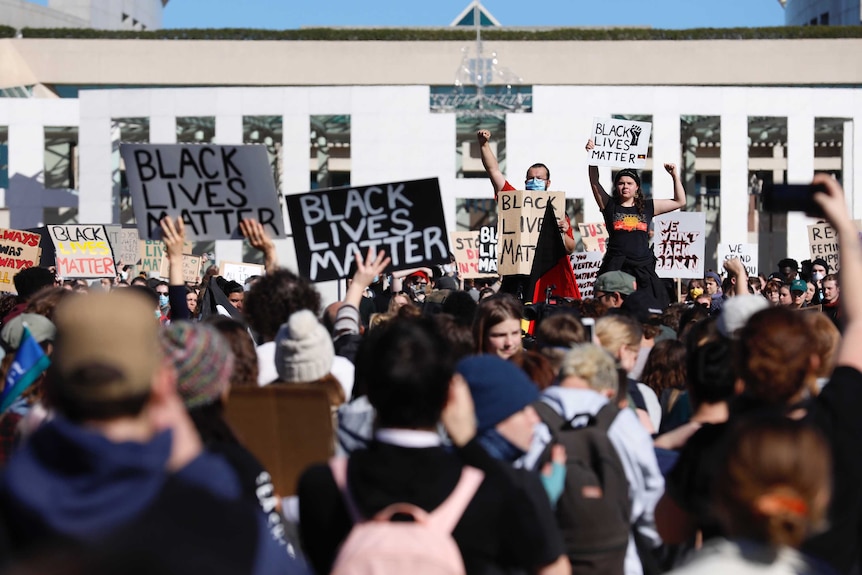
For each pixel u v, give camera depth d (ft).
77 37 175.94
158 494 8.13
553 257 33.60
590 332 24.34
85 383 8.25
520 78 171.94
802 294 47.65
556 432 16.19
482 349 21.24
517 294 41.78
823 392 13.30
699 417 16.10
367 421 16.49
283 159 156.15
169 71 173.88
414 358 11.94
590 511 15.52
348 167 178.60
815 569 10.41
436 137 157.07
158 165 24.41
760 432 10.48
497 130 166.30
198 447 9.77
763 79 172.65
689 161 167.22
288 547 13.00
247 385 17.15
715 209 175.52
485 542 11.57
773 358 13.05
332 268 24.30
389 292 47.14
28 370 19.65
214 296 37.06
